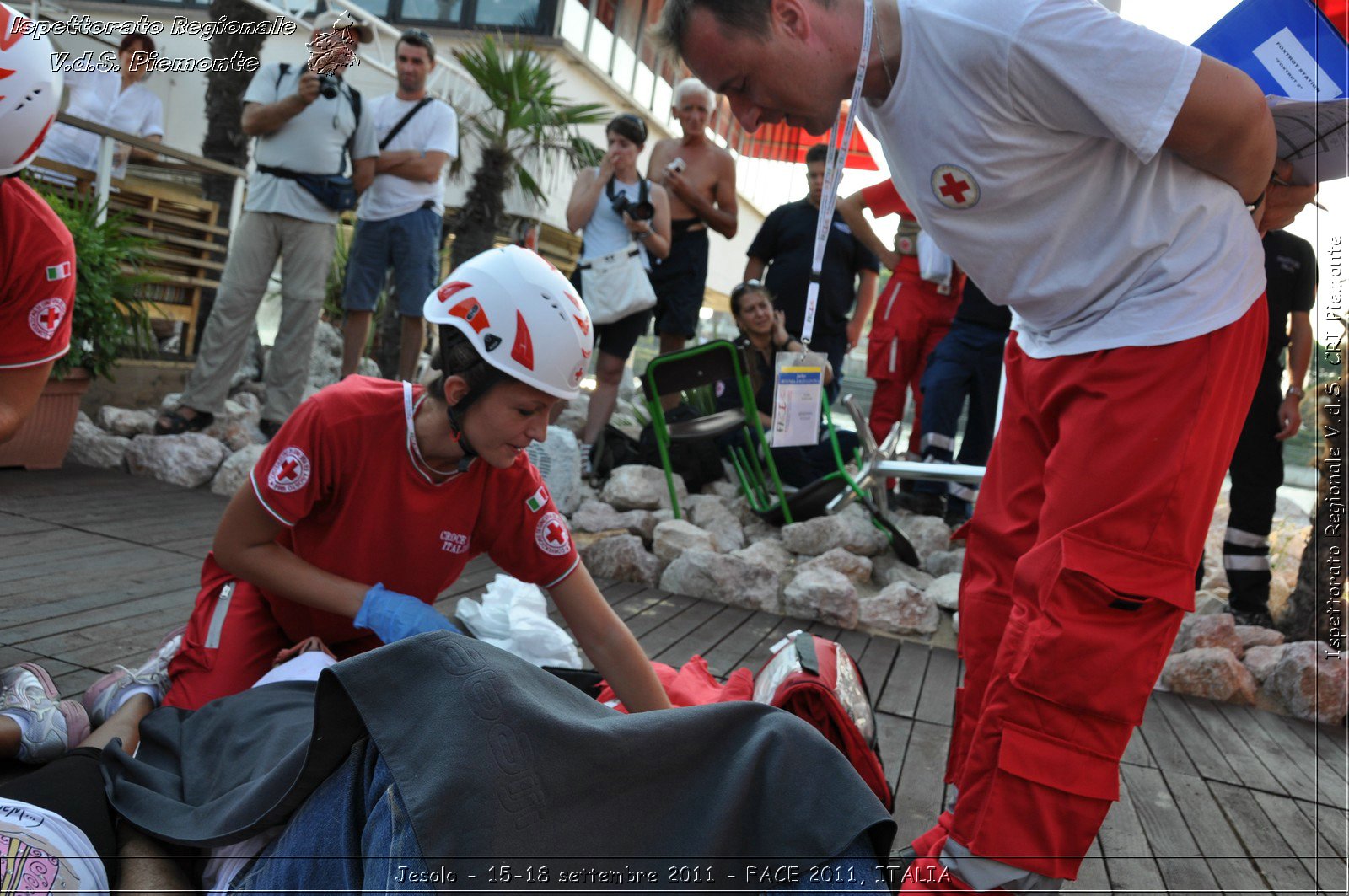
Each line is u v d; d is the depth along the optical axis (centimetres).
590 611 207
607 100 1180
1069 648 164
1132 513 166
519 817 110
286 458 192
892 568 504
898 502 603
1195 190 172
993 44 162
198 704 205
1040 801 167
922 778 269
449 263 941
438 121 589
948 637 425
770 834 118
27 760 195
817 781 119
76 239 482
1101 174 171
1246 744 336
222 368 547
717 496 573
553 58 1006
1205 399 166
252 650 212
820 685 189
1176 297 169
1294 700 378
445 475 197
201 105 862
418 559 204
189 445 511
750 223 1625
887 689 346
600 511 504
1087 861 238
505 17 1022
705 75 183
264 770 146
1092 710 165
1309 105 175
